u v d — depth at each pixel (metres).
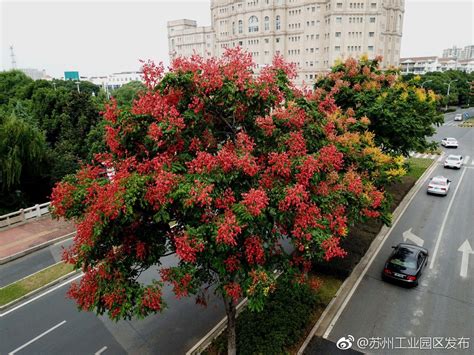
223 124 9.30
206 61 8.71
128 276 8.17
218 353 10.88
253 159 7.88
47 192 27.56
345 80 18.30
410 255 15.18
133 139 8.27
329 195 9.34
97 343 12.05
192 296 14.57
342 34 69.62
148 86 8.62
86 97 30.12
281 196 7.79
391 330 12.20
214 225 7.22
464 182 29.61
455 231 20.02
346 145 12.14
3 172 23.67
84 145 28.16
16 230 21.75
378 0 68.50
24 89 38.91
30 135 24.81
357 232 18.48
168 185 7.23
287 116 8.94
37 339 12.32
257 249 7.79
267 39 79.31
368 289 14.62
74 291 8.40
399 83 19.05
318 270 15.39
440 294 14.18
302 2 74.12
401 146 18.50
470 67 157.62
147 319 13.22
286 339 11.02
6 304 14.21
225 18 87.38
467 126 59.78
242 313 12.18
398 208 23.78
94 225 7.14
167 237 8.68
